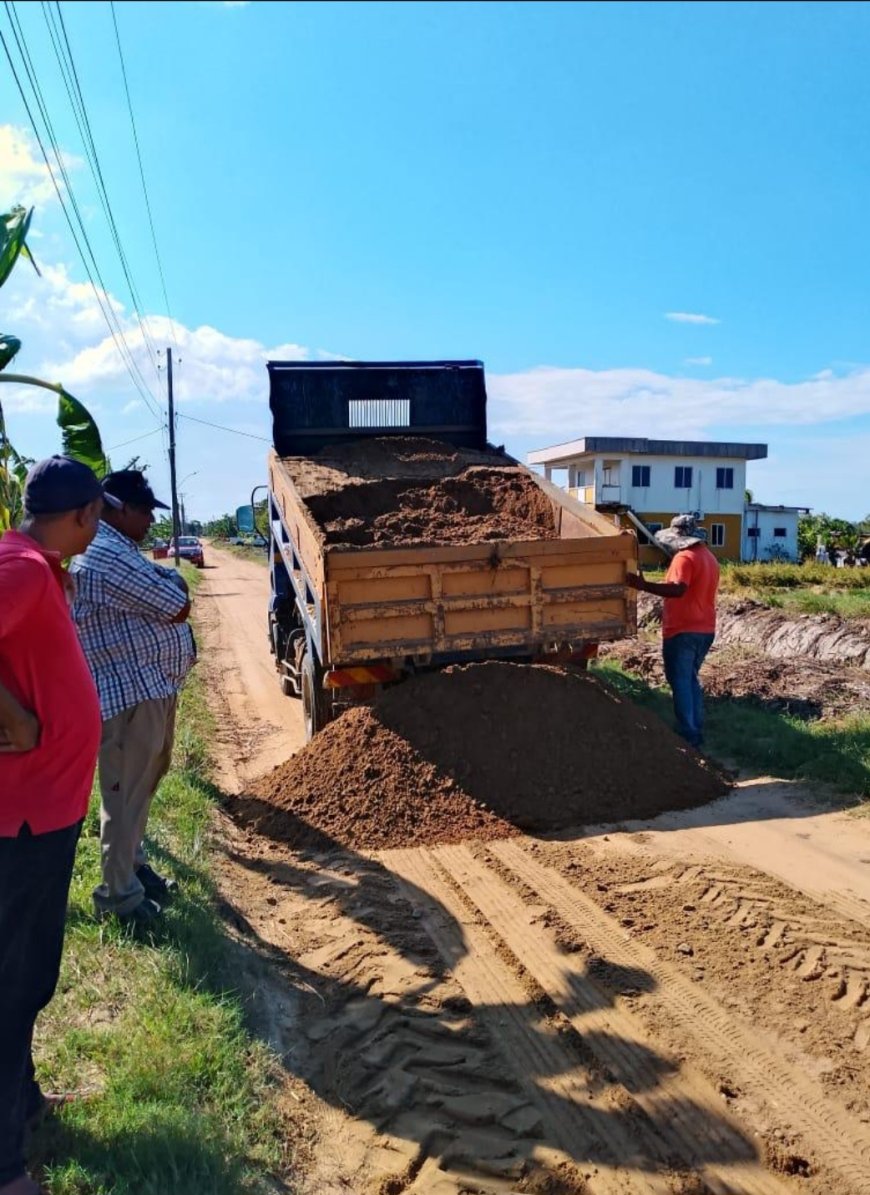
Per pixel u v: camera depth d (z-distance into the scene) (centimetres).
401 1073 369
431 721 695
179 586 443
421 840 621
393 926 495
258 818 667
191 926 442
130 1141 297
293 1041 392
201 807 644
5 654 263
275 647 1210
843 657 1224
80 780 277
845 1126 333
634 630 753
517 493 918
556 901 518
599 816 654
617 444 5072
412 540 794
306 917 512
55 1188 274
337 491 872
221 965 427
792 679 1048
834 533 5291
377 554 674
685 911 500
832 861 566
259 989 426
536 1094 354
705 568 807
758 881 538
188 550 4247
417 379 1102
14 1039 265
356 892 538
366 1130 338
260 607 2256
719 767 768
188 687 1137
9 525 443
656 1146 325
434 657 739
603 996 418
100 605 420
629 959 450
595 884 539
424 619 698
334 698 798
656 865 566
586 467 5422
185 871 520
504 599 711
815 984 424
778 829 627
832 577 3006
